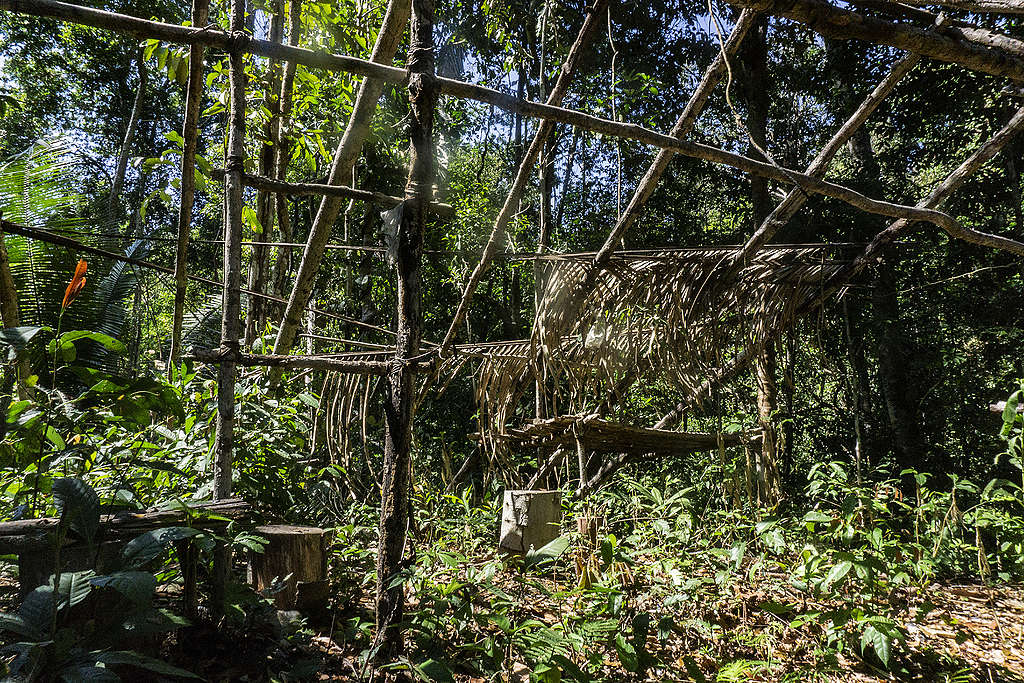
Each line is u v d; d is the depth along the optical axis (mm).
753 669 3184
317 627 3465
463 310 3996
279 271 8695
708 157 2709
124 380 3094
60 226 5898
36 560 2564
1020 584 5148
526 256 4613
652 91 8844
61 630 2176
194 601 3027
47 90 17734
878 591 4121
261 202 7566
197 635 2990
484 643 2830
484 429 5246
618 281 4613
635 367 4883
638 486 5258
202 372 5953
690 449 5441
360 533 4754
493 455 5414
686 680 3158
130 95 18734
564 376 5094
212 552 3076
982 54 1677
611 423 4723
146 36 2729
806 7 1568
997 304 9883
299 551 3561
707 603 4035
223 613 3055
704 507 6266
